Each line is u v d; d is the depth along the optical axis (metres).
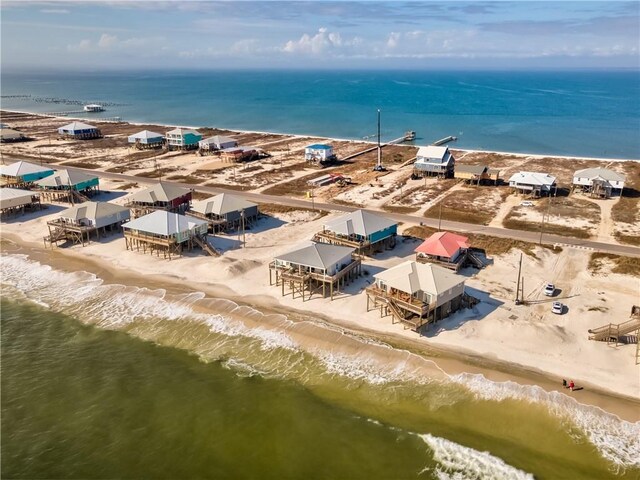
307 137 169.50
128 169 122.25
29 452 36.69
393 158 133.12
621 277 60.88
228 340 50.25
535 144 157.25
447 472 34.25
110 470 35.09
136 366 46.47
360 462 35.31
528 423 38.38
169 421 39.53
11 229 82.81
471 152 138.62
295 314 54.38
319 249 59.75
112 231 79.94
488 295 57.31
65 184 95.75
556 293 57.56
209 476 34.50
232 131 182.75
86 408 41.06
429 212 86.81
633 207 86.62
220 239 76.50
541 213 84.50
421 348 47.69
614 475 33.62
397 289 51.88
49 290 61.47
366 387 42.91
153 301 58.06
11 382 44.25
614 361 44.88
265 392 42.62
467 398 41.16
